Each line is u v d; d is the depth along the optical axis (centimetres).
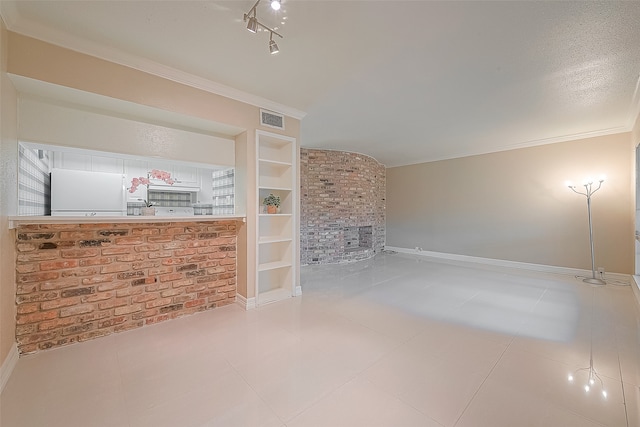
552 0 172
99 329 244
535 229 527
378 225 748
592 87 293
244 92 308
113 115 258
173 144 295
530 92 307
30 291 214
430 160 694
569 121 404
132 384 179
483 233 600
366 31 204
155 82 253
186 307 296
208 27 200
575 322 280
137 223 265
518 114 376
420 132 469
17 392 170
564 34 206
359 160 657
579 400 164
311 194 595
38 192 309
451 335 251
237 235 336
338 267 562
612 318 289
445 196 667
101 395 168
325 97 323
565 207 492
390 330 261
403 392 171
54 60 206
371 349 225
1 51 178
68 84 211
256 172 325
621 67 251
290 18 189
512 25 197
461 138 505
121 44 219
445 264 587
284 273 375
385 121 408
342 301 345
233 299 334
